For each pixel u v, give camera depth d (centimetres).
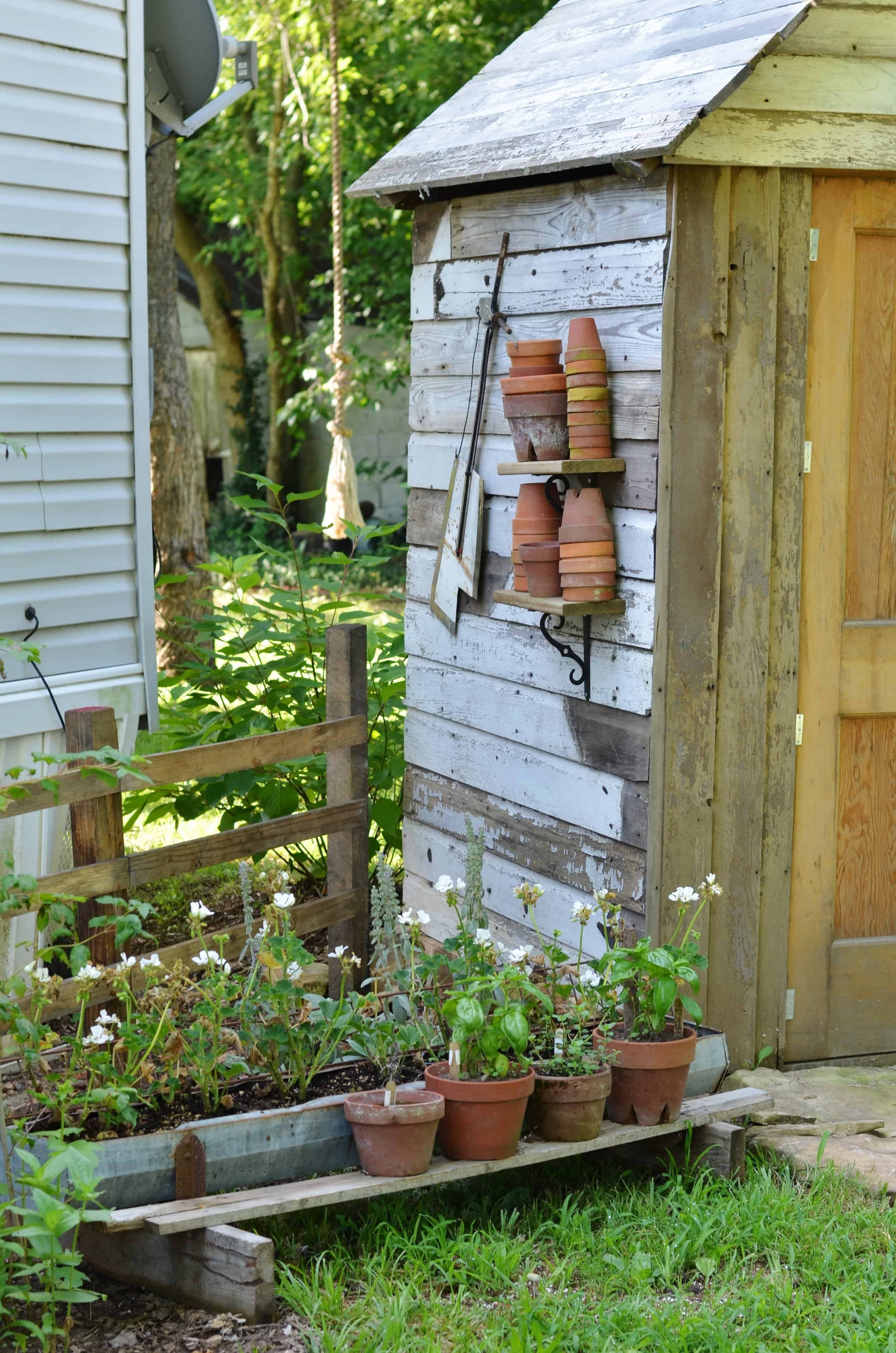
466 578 484
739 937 412
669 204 383
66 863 525
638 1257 312
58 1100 309
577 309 424
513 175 421
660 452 388
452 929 507
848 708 423
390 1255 320
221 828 573
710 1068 381
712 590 396
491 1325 290
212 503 1964
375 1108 319
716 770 403
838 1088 409
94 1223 297
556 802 446
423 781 529
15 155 457
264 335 1875
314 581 616
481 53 1488
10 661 466
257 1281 294
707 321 388
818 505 414
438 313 500
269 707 580
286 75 1516
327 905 468
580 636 427
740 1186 356
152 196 942
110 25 480
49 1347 277
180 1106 332
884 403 421
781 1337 284
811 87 390
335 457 807
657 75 405
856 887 432
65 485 482
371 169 517
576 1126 341
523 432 423
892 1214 333
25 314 464
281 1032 338
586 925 432
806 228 400
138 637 511
